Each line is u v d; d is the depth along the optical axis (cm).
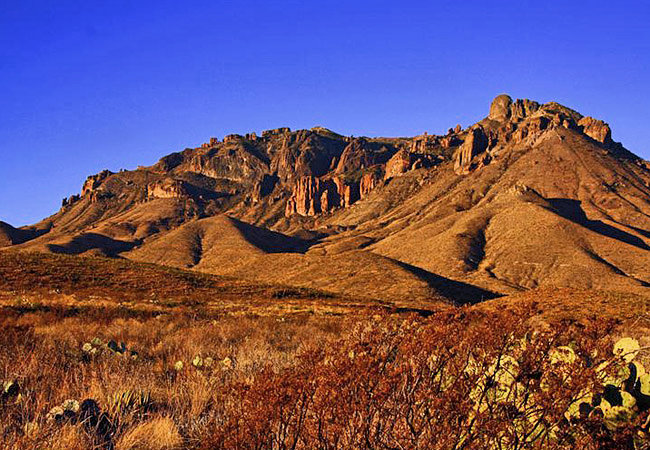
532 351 279
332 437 287
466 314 317
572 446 267
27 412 474
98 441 409
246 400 336
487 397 286
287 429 310
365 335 321
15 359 740
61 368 725
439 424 276
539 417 277
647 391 289
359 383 288
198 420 482
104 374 627
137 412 511
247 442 307
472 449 269
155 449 418
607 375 269
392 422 286
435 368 307
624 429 262
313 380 302
